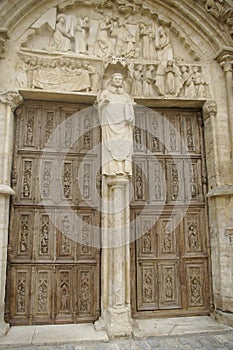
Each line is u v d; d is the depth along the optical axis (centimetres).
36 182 571
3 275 502
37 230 555
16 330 497
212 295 573
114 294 491
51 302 536
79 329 502
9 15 558
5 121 538
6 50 560
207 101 607
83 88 577
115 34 626
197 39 634
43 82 565
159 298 566
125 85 580
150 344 454
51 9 599
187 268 584
